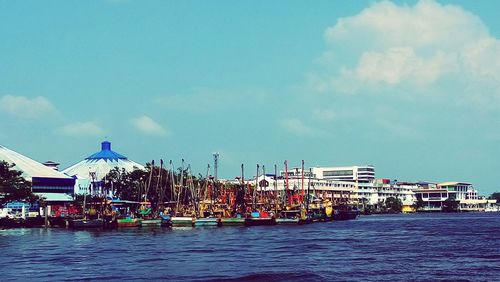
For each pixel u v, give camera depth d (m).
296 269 104.69
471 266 107.75
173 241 164.88
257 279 94.75
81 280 94.88
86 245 153.00
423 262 113.69
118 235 192.38
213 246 148.38
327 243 157.38
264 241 164.38
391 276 96.88
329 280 93.31
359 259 119.12
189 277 96.94
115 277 97.44
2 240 171.88
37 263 115.25
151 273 101.31
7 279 96.75
